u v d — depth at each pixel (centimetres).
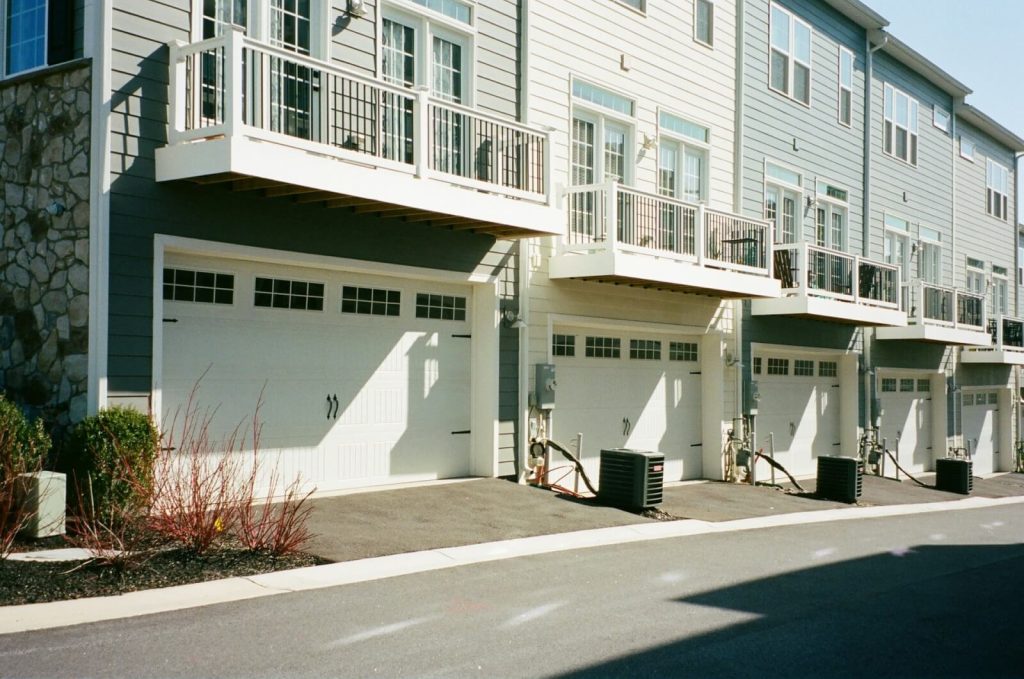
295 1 1010
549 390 1270
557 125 1337
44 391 874
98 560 704
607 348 1444
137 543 759
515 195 1137
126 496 791
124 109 852
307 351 1028
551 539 951
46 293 878
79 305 848
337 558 790
